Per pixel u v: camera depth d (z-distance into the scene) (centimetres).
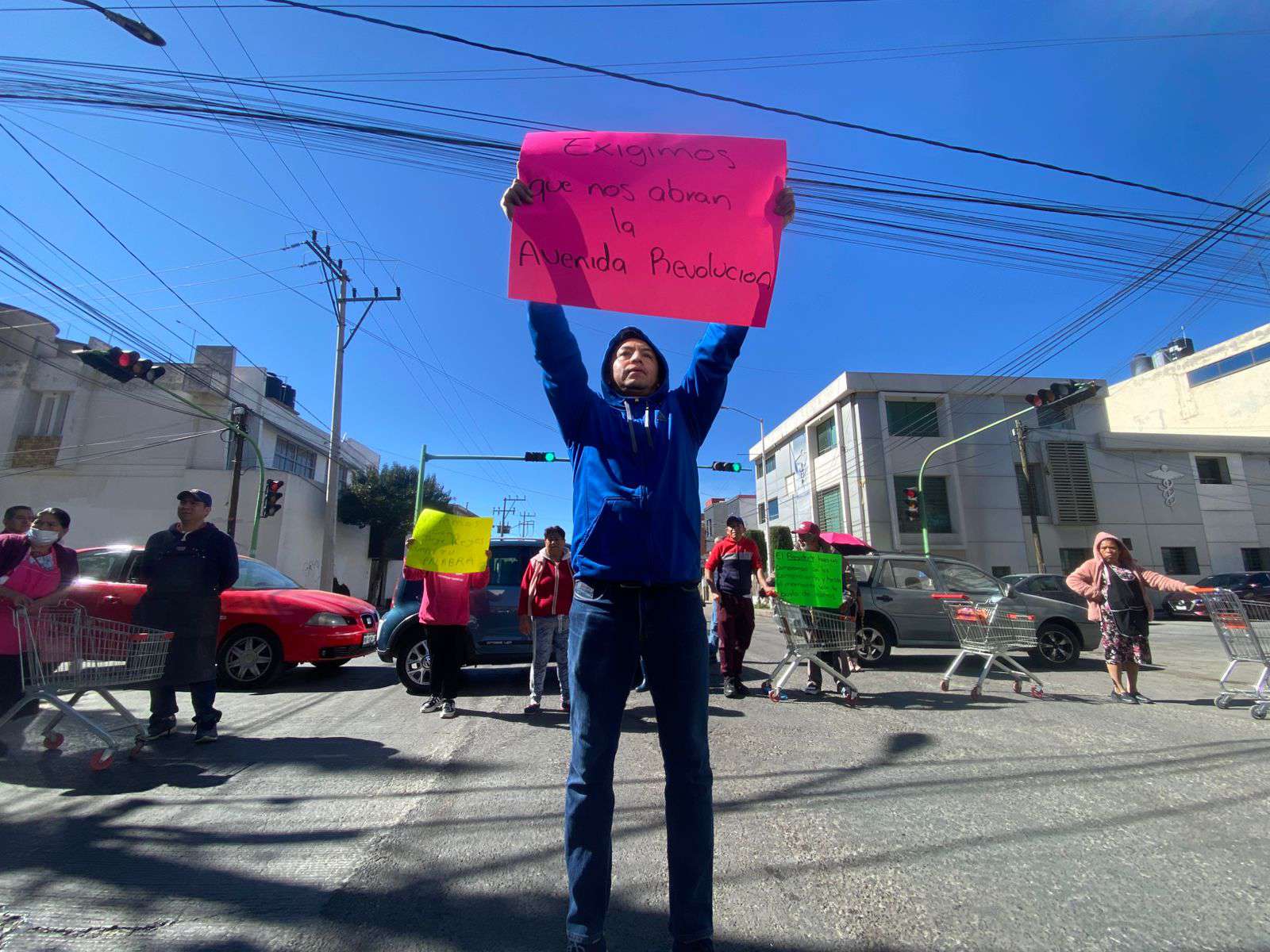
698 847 183
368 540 3303
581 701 189
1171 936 225
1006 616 654
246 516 2377
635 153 229
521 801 363
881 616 892
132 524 2341
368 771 419
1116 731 498
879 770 410
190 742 495
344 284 2128
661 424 204
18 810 351
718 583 674
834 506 2730
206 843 308
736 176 229
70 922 238
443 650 589
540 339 207
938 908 246
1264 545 2673
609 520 190
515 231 218
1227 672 590
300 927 236
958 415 2555
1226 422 3086
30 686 423
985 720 539
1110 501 2609
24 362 2434
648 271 218
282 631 747
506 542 771
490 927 237
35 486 2358
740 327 219
